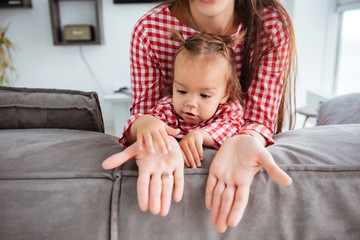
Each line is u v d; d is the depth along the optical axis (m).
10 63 3.01
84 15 3.01
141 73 0.84
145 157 0.52
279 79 0.78
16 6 2.80
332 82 2.82
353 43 2.48
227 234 0.50
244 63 0.79
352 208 0.49
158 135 0.54
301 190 0.49
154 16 0.76
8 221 0.49
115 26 3.06
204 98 0.69
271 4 0.77
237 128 0.74
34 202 0.49
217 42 0.70
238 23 0.80
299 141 0.61
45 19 2.99
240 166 0.50
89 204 0.49
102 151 0.57
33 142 0.59
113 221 0.48
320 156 0.53
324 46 2.76
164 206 0.46
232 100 0.77
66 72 3.15
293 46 0.82
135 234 0.49
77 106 0.72
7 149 0.55
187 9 0.76
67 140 0.61
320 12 2.68
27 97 0.73
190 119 0.72
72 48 3.08
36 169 0.51
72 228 0.49
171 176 0.49
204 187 0.50
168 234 0.49
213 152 0.60
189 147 0.58
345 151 0.54
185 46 0.70
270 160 0.48
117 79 3.19
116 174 0.50
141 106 0.87
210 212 0.50
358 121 1.00
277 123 0.92
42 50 3.07
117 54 3.13
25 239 0.49
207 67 0.66
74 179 0.50
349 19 2.53
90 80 3.18
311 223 0.50
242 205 0.45
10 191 0.49
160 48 0.79
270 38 0.76
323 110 1.30
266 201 0.49
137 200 0.49
